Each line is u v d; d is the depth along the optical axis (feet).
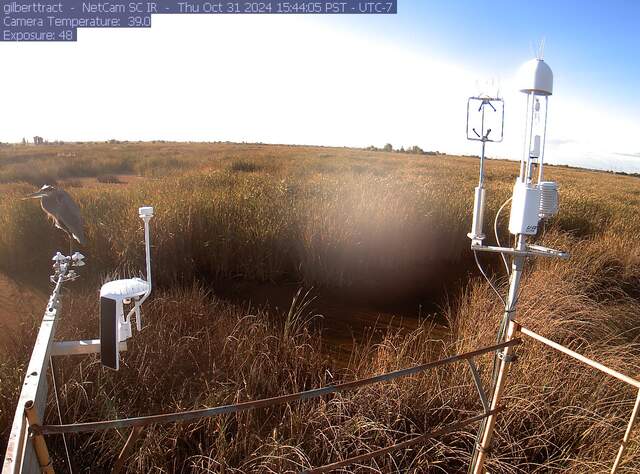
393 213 23.15
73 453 9.21
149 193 27.81
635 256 23.88
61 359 10.87
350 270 20.86
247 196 26.25
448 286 21.16
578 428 10.19
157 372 11.08
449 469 9.53
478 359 11.93
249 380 10.75
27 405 4.36
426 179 45.68
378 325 16.70
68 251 19.74
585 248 24.13
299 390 11.45
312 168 67.36
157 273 18.61
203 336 13.04
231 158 83.20
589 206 38.93
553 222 30.81
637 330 16.42
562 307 15.58
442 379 11.39
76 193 27.99
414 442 7.07
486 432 7.95
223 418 9.36
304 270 20.11
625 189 84.84
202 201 23.88
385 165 84.79
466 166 103.45
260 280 19.99
